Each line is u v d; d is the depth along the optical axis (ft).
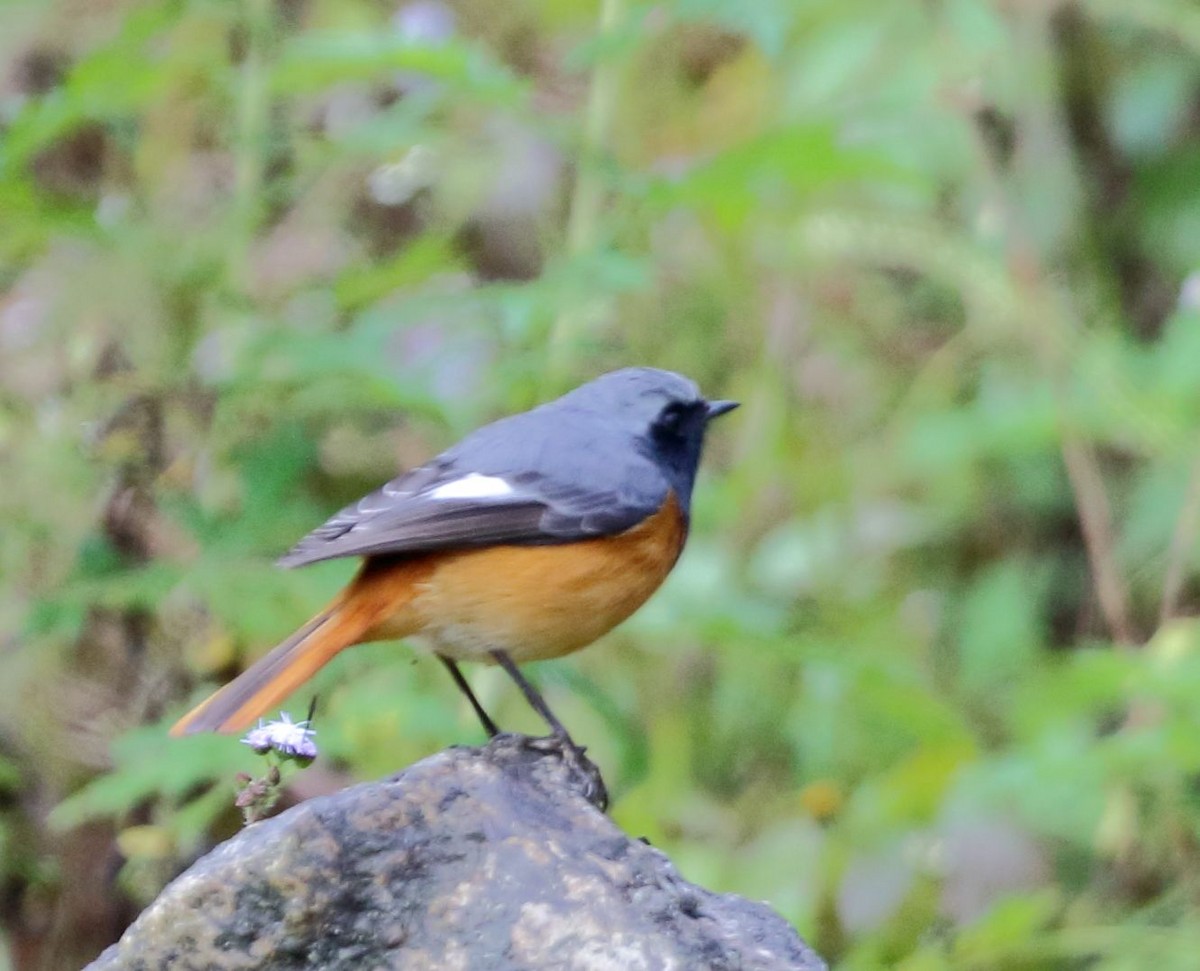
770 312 45.98
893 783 37.01
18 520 33.63
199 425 33.91
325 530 26.76
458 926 20.94
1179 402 39.58
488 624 27.20
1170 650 35.91
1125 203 48.98
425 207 43.34
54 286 35.83
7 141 32.35
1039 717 35.14
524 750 25.11
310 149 35.27
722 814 43.06
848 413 47.65
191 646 34.14
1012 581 45.29
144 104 35.63
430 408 32.04
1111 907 39.68
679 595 37.24
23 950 34.27
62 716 34.35
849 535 47.11
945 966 35.53
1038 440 42.19
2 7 38.93
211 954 20.44
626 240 37.14
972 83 43.75
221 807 31.60
